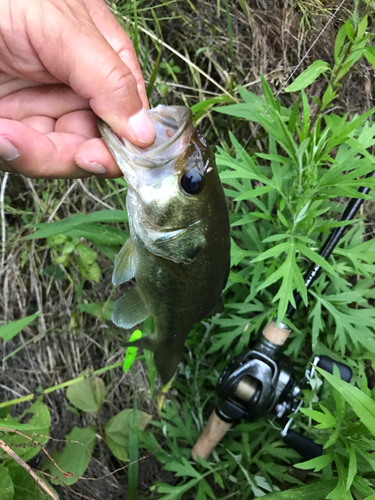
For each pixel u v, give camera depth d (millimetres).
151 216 254
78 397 440
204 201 253
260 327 428
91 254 430
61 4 219
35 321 472
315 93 416
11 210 462
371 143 317
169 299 292
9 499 272
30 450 328
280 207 319
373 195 371
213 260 274
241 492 383
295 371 428
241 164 323
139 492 437
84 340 478
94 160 247
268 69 425
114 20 294
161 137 252
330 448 322
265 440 405
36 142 227
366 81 395
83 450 412
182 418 463
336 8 351
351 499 255
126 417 441
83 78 225
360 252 377
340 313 374
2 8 213
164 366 353
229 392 341
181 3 428
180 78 459
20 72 243
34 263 469
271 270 347
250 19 416
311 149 303
